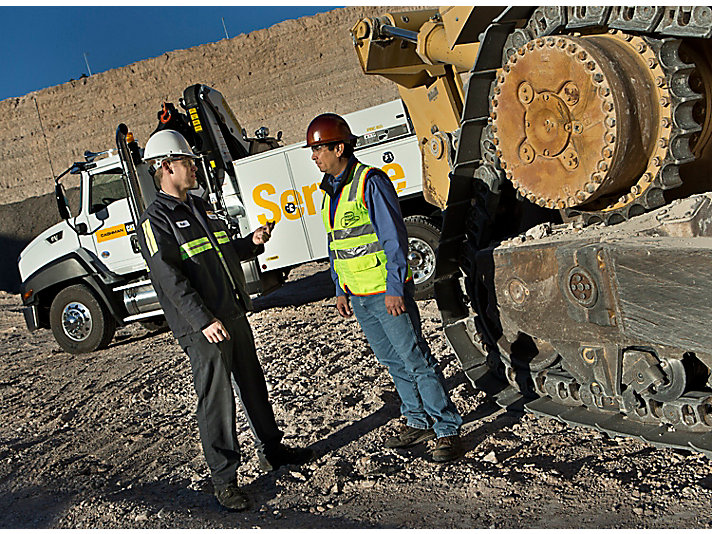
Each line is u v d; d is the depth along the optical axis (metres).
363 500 3.44
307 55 39.16
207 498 3.78
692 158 3.16
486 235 4.30
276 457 4.02
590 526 2.79
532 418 4.13
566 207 3.45
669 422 3.35
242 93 40.00
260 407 3.97
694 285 2.94
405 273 3.64
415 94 5.86
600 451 3.53
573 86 3.21
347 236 3.78
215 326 3.47
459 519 3.05
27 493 4.34
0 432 5.93
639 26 3.04
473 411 4.45
